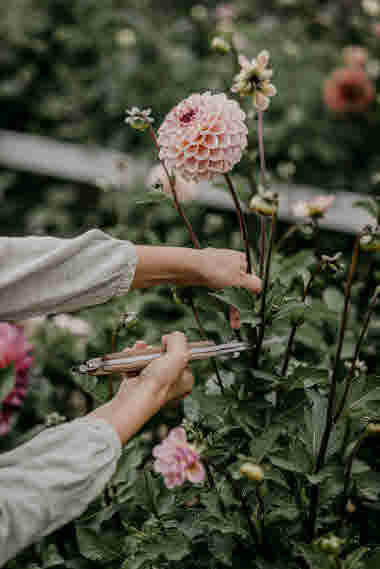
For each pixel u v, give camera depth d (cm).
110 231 215
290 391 123
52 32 461
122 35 416
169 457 100
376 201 162
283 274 148
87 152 387
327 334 179
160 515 127
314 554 109
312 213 161
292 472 127
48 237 113
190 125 116
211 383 148
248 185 168
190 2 488
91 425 99
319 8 446
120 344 162
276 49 409
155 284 121
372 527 134
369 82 355
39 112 430
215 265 121
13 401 180
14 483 93
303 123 363
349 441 124
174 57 416
